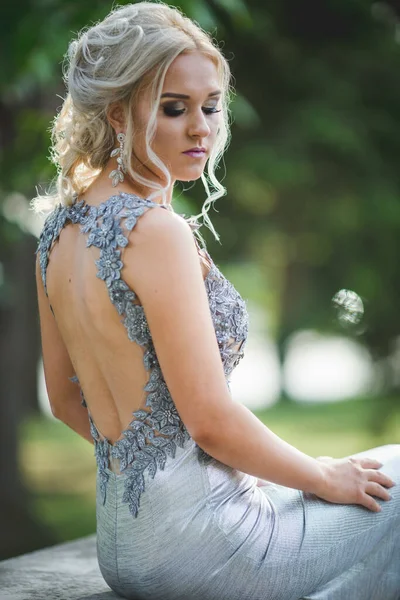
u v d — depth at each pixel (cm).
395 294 1301
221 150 317
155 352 277
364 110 1131
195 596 289
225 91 301
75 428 341
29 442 1878
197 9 557
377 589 325
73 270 286
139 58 277
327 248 1364
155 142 286
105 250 274
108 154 296
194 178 294
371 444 1389
